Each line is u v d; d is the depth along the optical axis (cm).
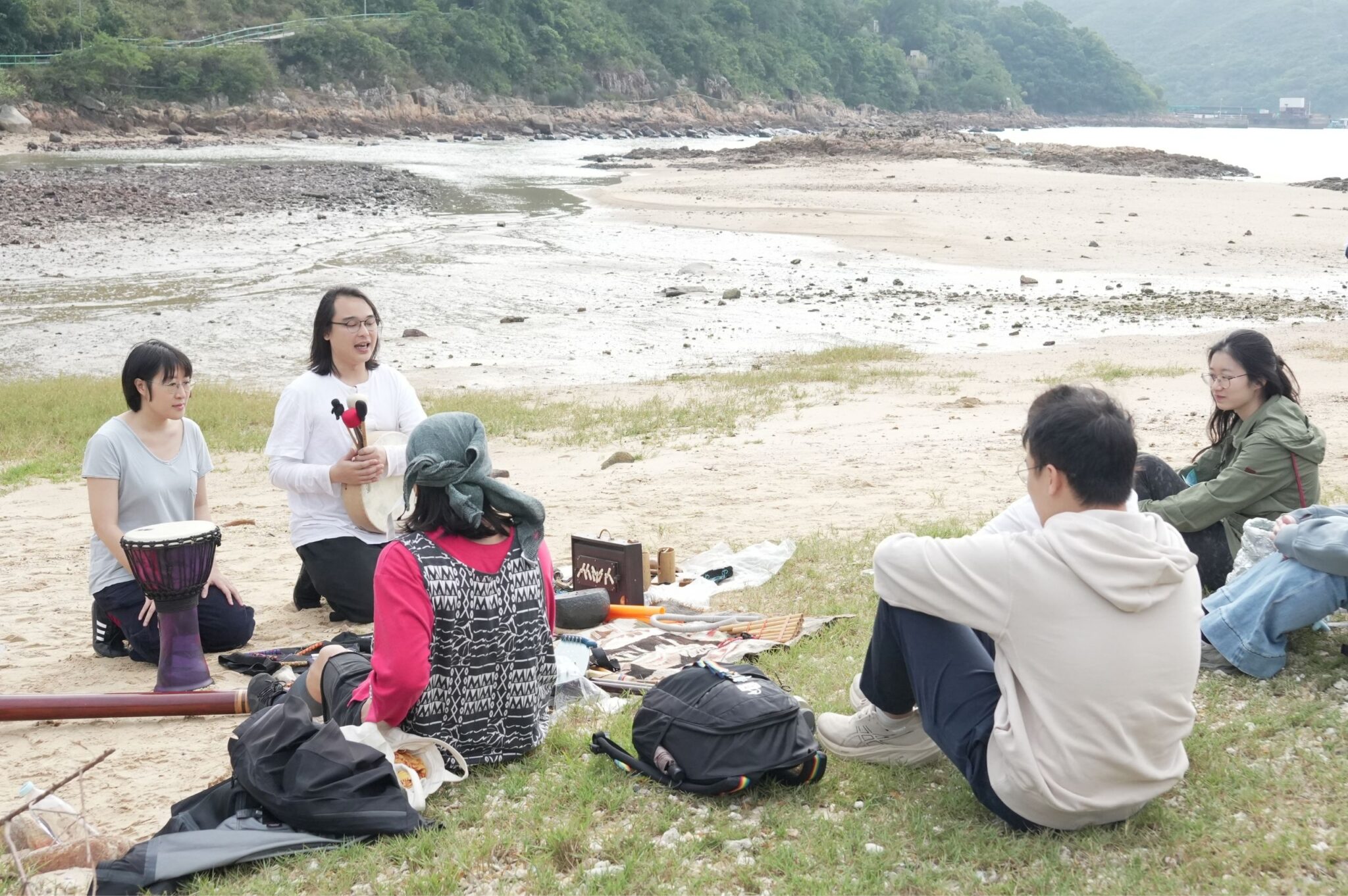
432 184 5591
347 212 4288
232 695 504
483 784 425
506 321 2291
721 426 1288
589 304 2502
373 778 390
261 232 3678
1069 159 6962
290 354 2030
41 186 4506
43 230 3541
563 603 597
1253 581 505
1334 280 2808
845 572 700
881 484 961
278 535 865
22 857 358
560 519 878
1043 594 348
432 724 418
